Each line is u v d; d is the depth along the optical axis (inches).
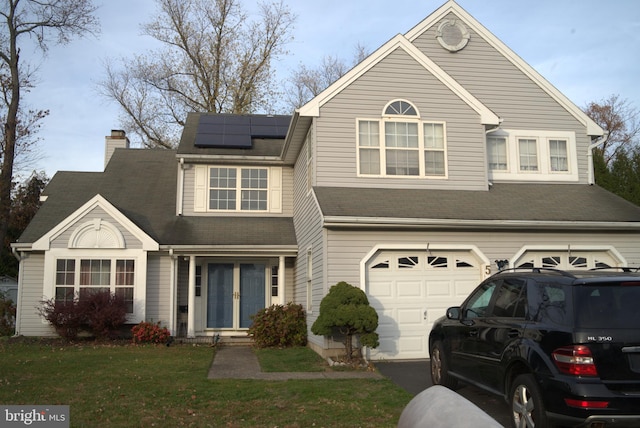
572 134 647.8
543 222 508.1
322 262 489.7
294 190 703.1
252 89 1258.0
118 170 783.1
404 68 573.3
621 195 852.6
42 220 648.4
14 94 860.6
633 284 231.6
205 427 264.4
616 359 215.9
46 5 866.1
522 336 247.8
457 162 571.5
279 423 273.1
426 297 501.4
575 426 217.2
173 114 1261.1
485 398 326.6
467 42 657.6
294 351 535.2
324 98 556.1
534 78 653.3
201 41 1240.8
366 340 441.4
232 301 679.1
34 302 613.9
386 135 561.6
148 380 370.9
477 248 511.2
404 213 492.1
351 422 275.3
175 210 700.0
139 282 601.6
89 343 571.8
